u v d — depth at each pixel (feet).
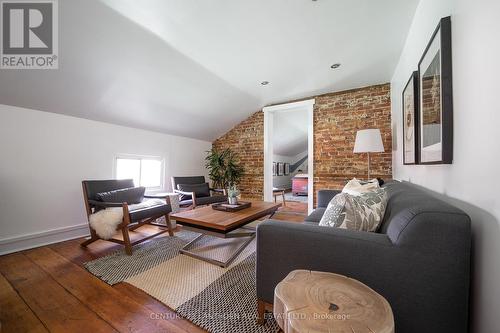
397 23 6.40
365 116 11.00
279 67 8.98
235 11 5.85
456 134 3.36
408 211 3.05
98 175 9.82
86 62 6.89
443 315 2.71
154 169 12.66
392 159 10.20
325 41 7.28
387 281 2.92
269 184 14.03
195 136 14.75
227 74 9.41
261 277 3.84
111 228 6.97
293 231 3.56
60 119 8.57
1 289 5.18
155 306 4.57
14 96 7.13
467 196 3.03
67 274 5.87
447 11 3.74
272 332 3.83
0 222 7.18
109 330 3.92
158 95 9.63
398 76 8.60
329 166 11.86
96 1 5.32
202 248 7.65
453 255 2.66
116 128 10.54
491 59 2.49
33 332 3.86
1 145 7.20
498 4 2.37
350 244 3.15
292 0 5.55
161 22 6.12
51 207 8.34
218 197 11.78
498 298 2.34
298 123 19.34
